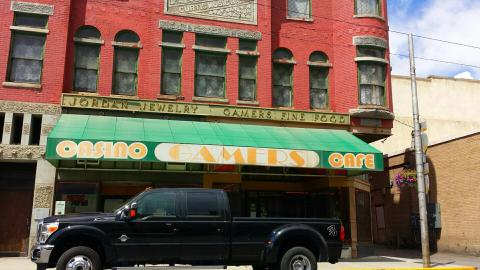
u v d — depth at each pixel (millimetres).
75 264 9305
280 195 19938
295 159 15695
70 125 15031
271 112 18484
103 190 16750
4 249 15914
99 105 16703
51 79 16609
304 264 10586
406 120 31953
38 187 15820
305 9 20625
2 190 16250
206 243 10141
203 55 18750
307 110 18953
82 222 9594
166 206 10133
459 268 14578
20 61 16625
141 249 9781
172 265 10070
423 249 15031
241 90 18984
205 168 17359
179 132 15742
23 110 16156
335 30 20453
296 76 19812
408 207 24438
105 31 17781
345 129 19219
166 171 16281
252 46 19328
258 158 15320
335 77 20109
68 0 17250
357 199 20219
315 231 10781
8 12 16594
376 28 19953
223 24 18984
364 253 20109
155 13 18203
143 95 17750
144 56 18031
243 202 19250
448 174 21656
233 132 16641
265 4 19672
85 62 17531
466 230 20266
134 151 14188
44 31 16750
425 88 33031
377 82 19750
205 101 18156
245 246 10367
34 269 12742
